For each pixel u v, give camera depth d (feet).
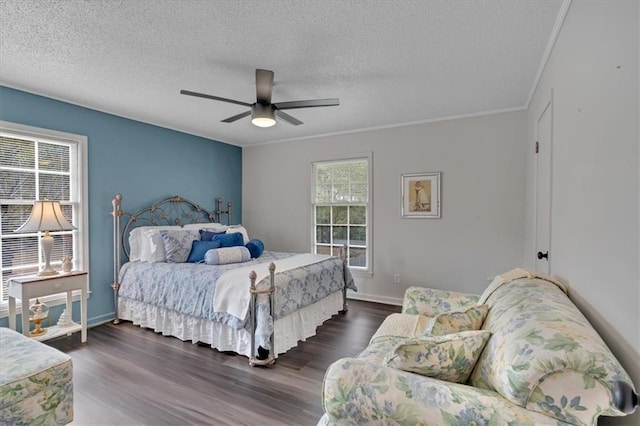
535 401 3.11
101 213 12.08
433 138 13.65
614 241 3.87
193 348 9.81
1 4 5.89
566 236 6.10
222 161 17.33
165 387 7.63
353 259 15.67
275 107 9.04
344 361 4.13
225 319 9.32
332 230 16.21
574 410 2.96
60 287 9.71
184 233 12.51
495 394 3.42
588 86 4.83
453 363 3.94
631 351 3.42
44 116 10.56
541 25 6.63
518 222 12.22
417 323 7.13
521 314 4.08
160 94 10.52
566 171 6.10
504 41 7.27
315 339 10.57
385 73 8.98
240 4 5.96
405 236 14.29
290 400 7.13
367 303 14.67
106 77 9.23
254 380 7.97
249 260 12.32
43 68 8.65
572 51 5.68
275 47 7.54
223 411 6.73
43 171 10.68
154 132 13.98
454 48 7.61
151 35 7.03
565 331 3.36
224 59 8.13
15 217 10.11
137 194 13.29
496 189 12.56
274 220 17.58
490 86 9.95
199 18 6.40
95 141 11.90
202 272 10.33
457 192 13.24
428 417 3.37
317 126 14.61
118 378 8.03
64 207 11.23
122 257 12.66
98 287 11.97
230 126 14.47
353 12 6.22
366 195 15.26
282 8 6.08
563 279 6.31
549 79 7.76
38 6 5.97
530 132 11.10
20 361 5.74
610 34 4.02
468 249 13.08
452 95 10.75
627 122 3.52
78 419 6.45
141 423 6.35
